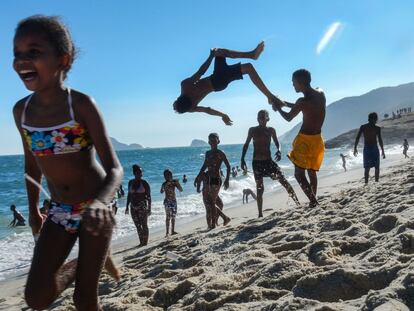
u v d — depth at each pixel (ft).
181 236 31.04
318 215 22.91
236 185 84.69
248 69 17.34
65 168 9.27
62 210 9.43
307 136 26.30
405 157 112.27
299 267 13.37
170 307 13.37
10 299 23.50
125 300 14.97
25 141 9.66
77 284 8.82
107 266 10.68
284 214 27.09
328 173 93.71
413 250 12.63
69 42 9.04
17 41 8.64
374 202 22.59
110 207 8.54
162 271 19.58
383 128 341.21
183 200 70.28
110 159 9.00
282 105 17.83
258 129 31.76
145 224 34.73
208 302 12.44
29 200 10.34
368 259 12.68
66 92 9.07
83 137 9.20
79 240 8.81
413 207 17.76
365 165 38.91
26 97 9.53
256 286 12.82
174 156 383.65
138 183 35.01
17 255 40.04
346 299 10.78
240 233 23.71
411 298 9.00
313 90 25.99
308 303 10.16
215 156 34.01
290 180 86.84
